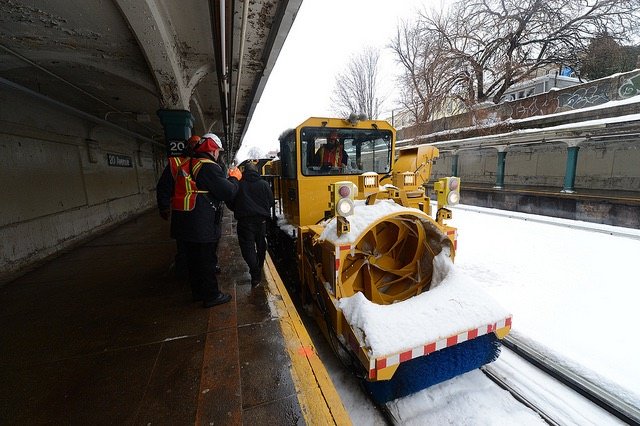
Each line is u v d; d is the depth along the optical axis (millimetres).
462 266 5559
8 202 3801
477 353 2500
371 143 4016
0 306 2711
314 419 1444
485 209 11328
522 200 10898
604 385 2486
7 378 1748
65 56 2941
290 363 1865
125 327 2312
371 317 2232
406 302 2438
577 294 4203
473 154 17188
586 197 8812
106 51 2877
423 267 3029
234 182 3021
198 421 1430
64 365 1864
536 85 18031
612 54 12266
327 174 3805
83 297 2873
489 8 14141
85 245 4992
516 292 4367
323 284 2816
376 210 2703
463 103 15961
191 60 3264
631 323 3418
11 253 3756
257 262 3125
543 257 5805
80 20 2330
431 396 2545
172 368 1822
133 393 1618
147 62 2746
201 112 6285
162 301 2766
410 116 19141
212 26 2320
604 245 6332
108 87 4363
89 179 6004
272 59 3703
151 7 2092
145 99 5121
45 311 2600
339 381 2754
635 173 10508
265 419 1442
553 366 2779
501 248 6551
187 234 2396
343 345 2641
